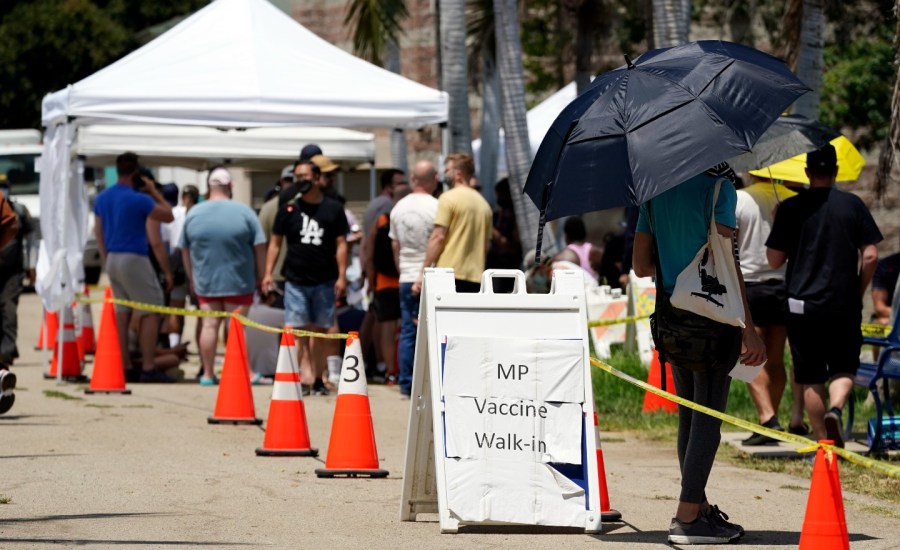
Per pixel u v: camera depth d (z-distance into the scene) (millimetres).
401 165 47562
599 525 13570
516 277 14289
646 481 17578
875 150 50156
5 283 26062
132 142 38281
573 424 13664
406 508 14312
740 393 24656
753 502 15812
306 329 27734
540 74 56719
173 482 16672
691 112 12484
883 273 24453
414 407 14156
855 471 17891
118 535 13242
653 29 34531
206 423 22844
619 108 12773
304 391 28016
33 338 43531
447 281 14039
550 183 12969
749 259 20156
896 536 13727
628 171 12461
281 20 31047
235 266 29375
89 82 28594
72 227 30047
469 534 13594
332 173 28141
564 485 13594
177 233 36250
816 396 18359
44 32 91750
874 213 49906
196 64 29266
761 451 19688
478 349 13742
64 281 29719
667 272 12992
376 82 30094
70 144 28844
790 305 18312
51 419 22875
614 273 34031
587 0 44000
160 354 31141
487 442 13594
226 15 30297
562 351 13766
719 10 50719
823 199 18234
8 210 21531
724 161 12750
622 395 26078
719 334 12914
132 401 26156
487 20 47531
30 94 92812
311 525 14023
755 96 12586
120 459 18516
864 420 23234
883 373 19047
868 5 45781
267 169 44812
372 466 17469
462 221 24891
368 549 12812
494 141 47062
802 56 30188
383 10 44406
